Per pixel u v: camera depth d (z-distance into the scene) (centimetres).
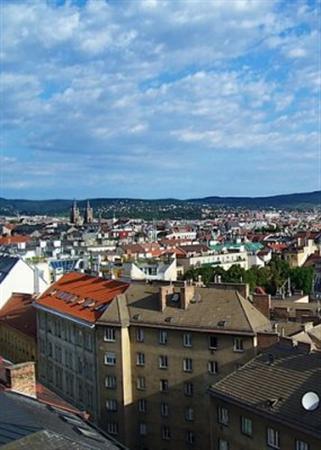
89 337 9769
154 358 9119
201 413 8700
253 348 8294
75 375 10312
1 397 4297
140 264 19525
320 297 18138
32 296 14488
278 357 7300
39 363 11719
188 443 8856
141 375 9262
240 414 6812
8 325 13488
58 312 10662
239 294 9069
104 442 4156
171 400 8994
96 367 9569
